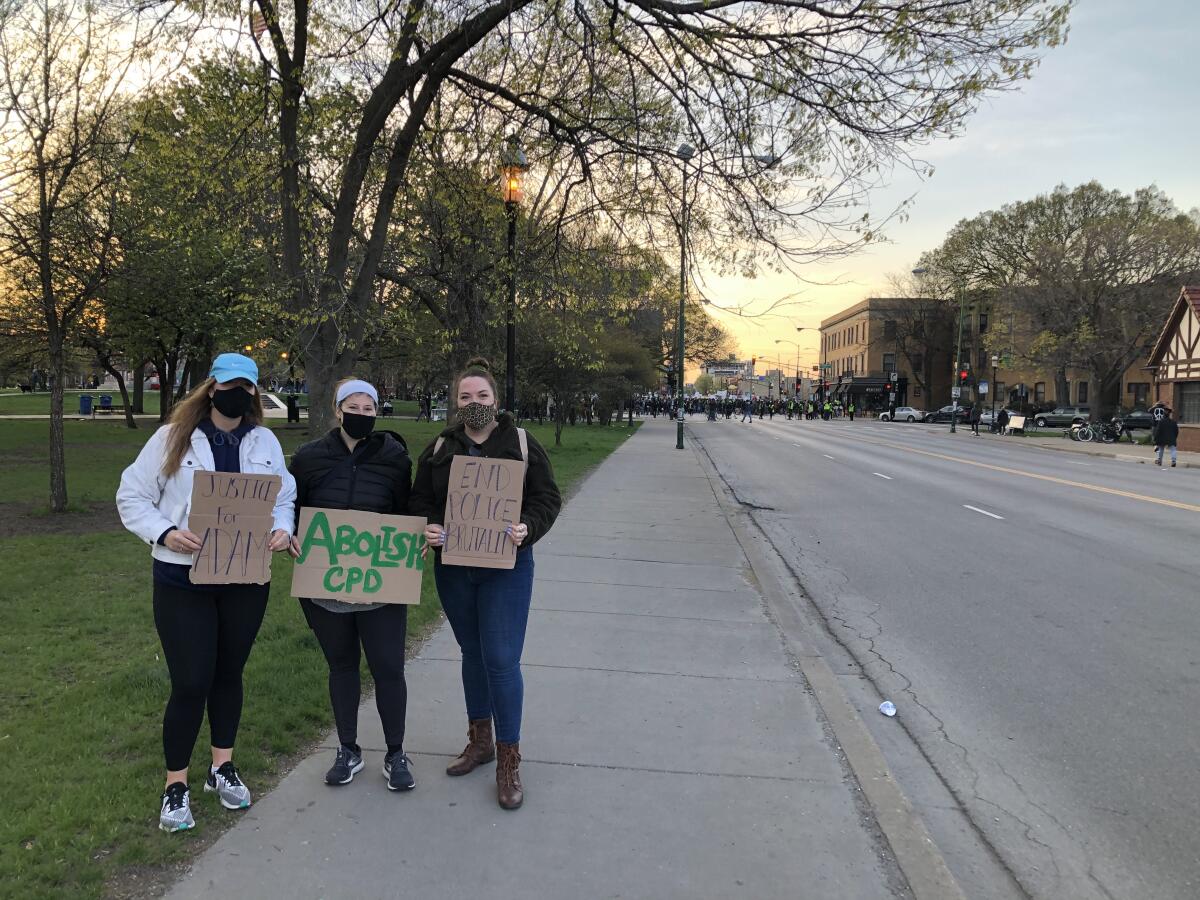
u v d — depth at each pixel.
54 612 5.86
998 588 7.86
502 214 11.31
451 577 3.46
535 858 2.93
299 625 5.60
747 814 3.31
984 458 25.58
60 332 10.54
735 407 96.62
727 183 8.81
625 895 2.73
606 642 5.60
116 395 58.91
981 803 3.73
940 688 5.19
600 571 7.86
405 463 3.51
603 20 8.85
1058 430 49.72
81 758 3.53
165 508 2.98
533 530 3.30
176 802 3.01
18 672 4.63
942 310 71.00
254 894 2.66
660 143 9.34
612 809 3.31
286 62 8.09
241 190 8.81
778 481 17.92
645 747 3.93
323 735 3.95
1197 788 3.87
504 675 3.32
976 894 3.02
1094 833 3.47
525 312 12.38
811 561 9.20
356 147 8.48
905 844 3.10
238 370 2.97
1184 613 6.93
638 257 10.20
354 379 3.43
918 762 4.15
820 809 3.37
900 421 69.81
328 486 3.36
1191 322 31.05
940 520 12.23
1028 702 4.95
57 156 9.98
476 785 3.48
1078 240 42.41
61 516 10.38
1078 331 41.78
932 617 6.84
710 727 4.19
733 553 8.91
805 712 4.41
